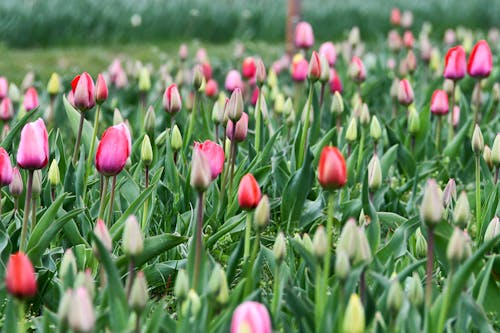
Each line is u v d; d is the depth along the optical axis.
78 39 16.61
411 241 5.48
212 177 4.80
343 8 18.27
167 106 6.50
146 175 5.53
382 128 7.95
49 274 4.86
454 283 3.86
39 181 5.07
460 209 4.37
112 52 15.91
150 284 5.15
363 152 7.02
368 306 3.96
